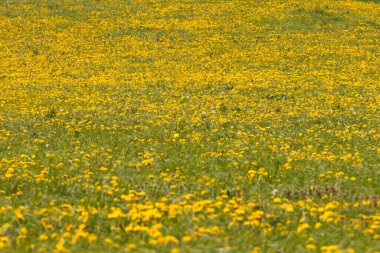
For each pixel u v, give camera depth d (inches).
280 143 1039.6
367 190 735.7
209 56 2285.9
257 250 523.2
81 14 2925.7
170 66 2116.1
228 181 781.9
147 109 1430.9
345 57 2265.0
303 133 1159.6
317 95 1636.3
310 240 552.1
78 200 713.6
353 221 615.5
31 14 2913.4
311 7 3038.9
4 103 1536.7
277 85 1771.7
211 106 1467.8
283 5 3075.8
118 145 1045.8
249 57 2257.6
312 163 879.1
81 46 2438.5
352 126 1216.8
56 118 1332.4
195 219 591.5
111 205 687.1
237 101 1540.4
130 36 2586.1
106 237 573.3
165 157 944.3
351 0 3400.6
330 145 1032.2
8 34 2588.6
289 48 2401.6
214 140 1099.9
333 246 514.0
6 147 1058.1
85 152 997.2
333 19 2881.4
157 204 642.8
